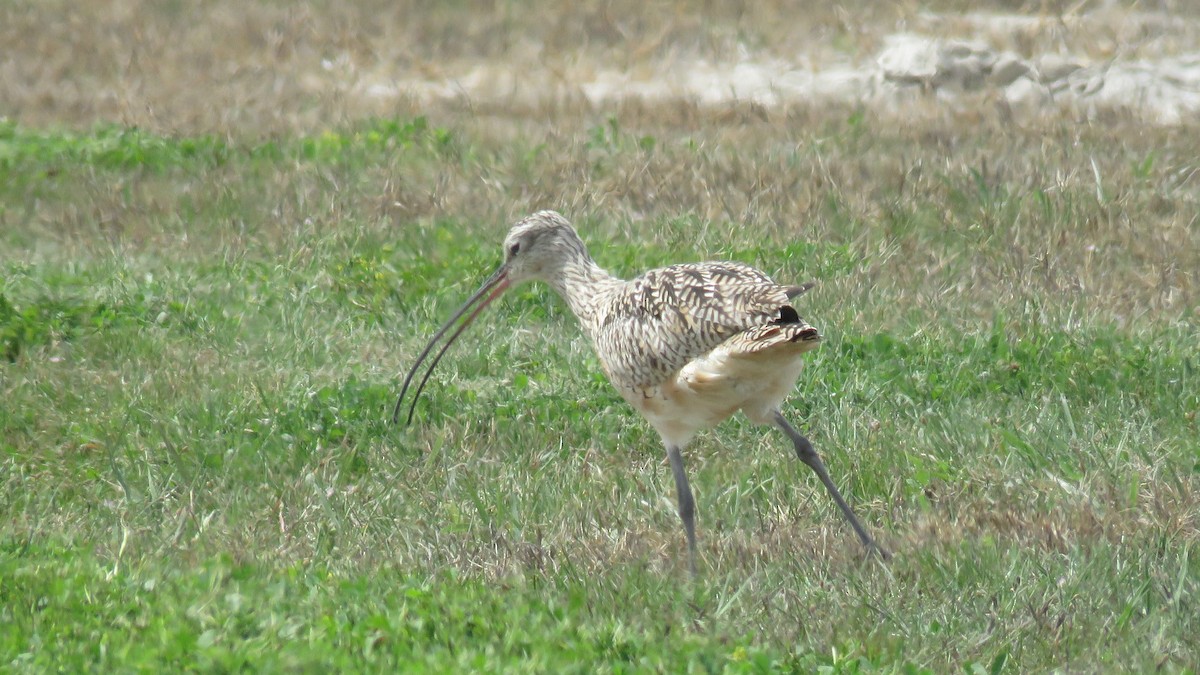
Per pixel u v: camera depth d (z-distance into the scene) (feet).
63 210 57.57
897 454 37.04
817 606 29.76
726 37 83.66
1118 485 35.06
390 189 58.08
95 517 34.86
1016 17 84.99
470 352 44.24
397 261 51.55
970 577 30.66
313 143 64.49
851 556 32.30
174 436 39.11
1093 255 50.06
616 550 32.78
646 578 31.04
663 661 26.58
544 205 57.16
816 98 74.69
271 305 48.14
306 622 27.86
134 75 79.05
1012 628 28.71
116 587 29.35
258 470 37.40
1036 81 75.20
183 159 63.77
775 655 27.40
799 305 46.57
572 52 83.82
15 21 89.51
